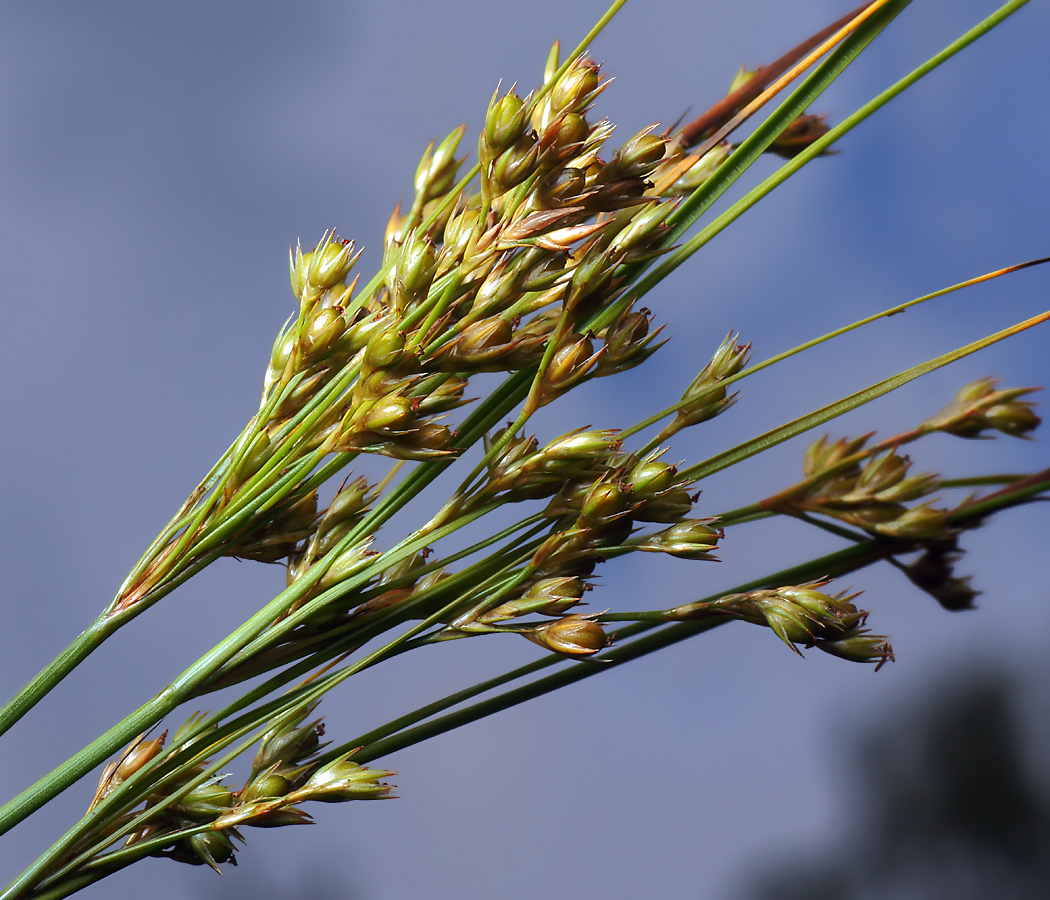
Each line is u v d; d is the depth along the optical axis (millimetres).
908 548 208
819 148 206
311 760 209
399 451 205
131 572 209
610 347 207
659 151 204
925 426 207
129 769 211
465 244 206
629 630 210
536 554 206
